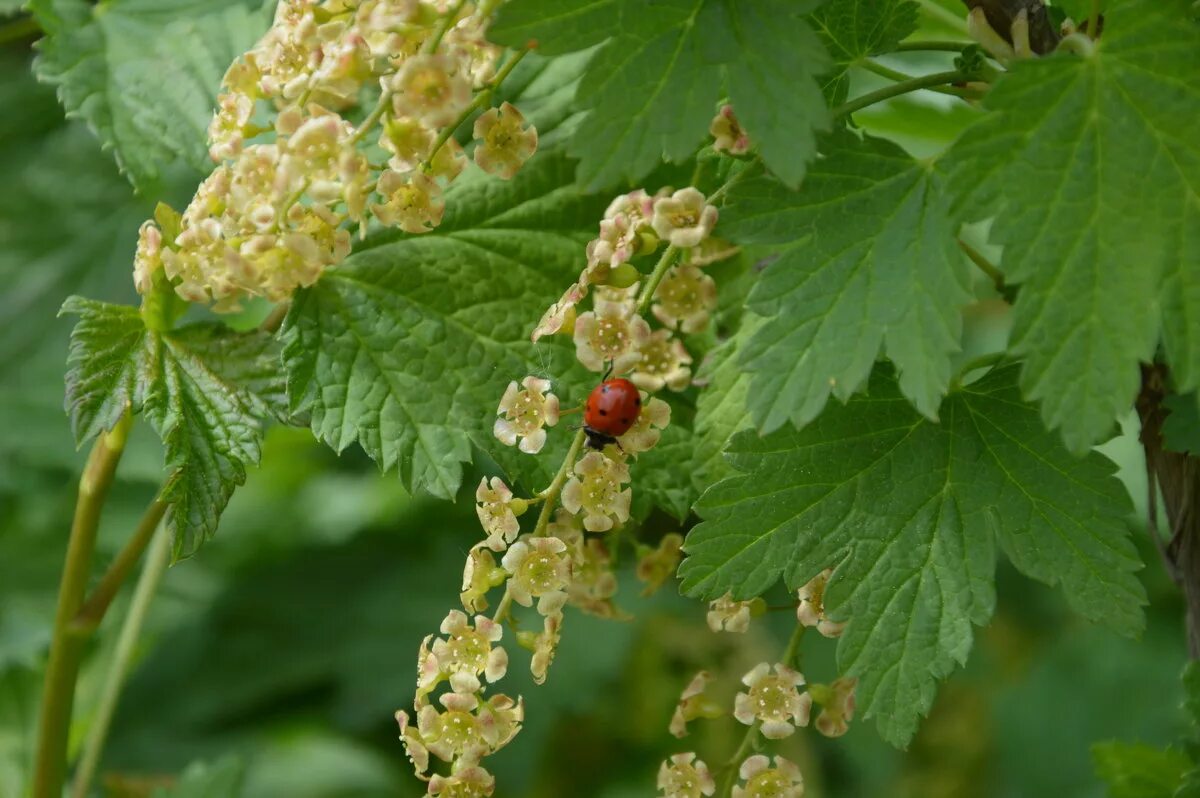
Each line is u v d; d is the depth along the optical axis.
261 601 0.79
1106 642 0.81
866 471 0.41
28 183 0.64
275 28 0.41
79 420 0.42
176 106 0.46
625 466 0.40
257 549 0.80
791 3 0.39
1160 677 0.78
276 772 0.72
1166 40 0.38
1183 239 0.38
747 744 0.41
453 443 0.42
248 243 0.40
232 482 0.42
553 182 0.44
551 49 0.39
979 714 0.81
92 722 0.52
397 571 0.80
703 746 0.72
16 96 0.65
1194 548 0.42
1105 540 0.40
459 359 0.43
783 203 0.40
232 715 0.76
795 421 0.39
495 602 0.71
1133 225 0.38
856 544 0.40
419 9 0.40
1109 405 0.38
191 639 0.77
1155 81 0.38
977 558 0.40
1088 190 0.38
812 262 0.39
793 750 0.77
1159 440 0.42
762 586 0.40
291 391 0.42
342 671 0.75
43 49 0.46
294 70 0.41
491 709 0.40
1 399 0.62
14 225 0.64
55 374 0.63
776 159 0.38
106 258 0.64
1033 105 0.38
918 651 0.40
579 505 0.40
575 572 0.42
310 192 0.40
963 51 0.41
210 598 0.79
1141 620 0.40
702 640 0.73
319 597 0.79
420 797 0.74
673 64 0.39
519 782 0.71
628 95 0.39
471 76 0.40
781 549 0.40
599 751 0.74
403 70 0.39
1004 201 0.38
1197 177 0.38
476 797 0.40
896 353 0.39
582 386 0.43
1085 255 0.38
